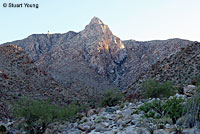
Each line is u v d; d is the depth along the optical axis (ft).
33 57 520.01
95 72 408.05
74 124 36.22
